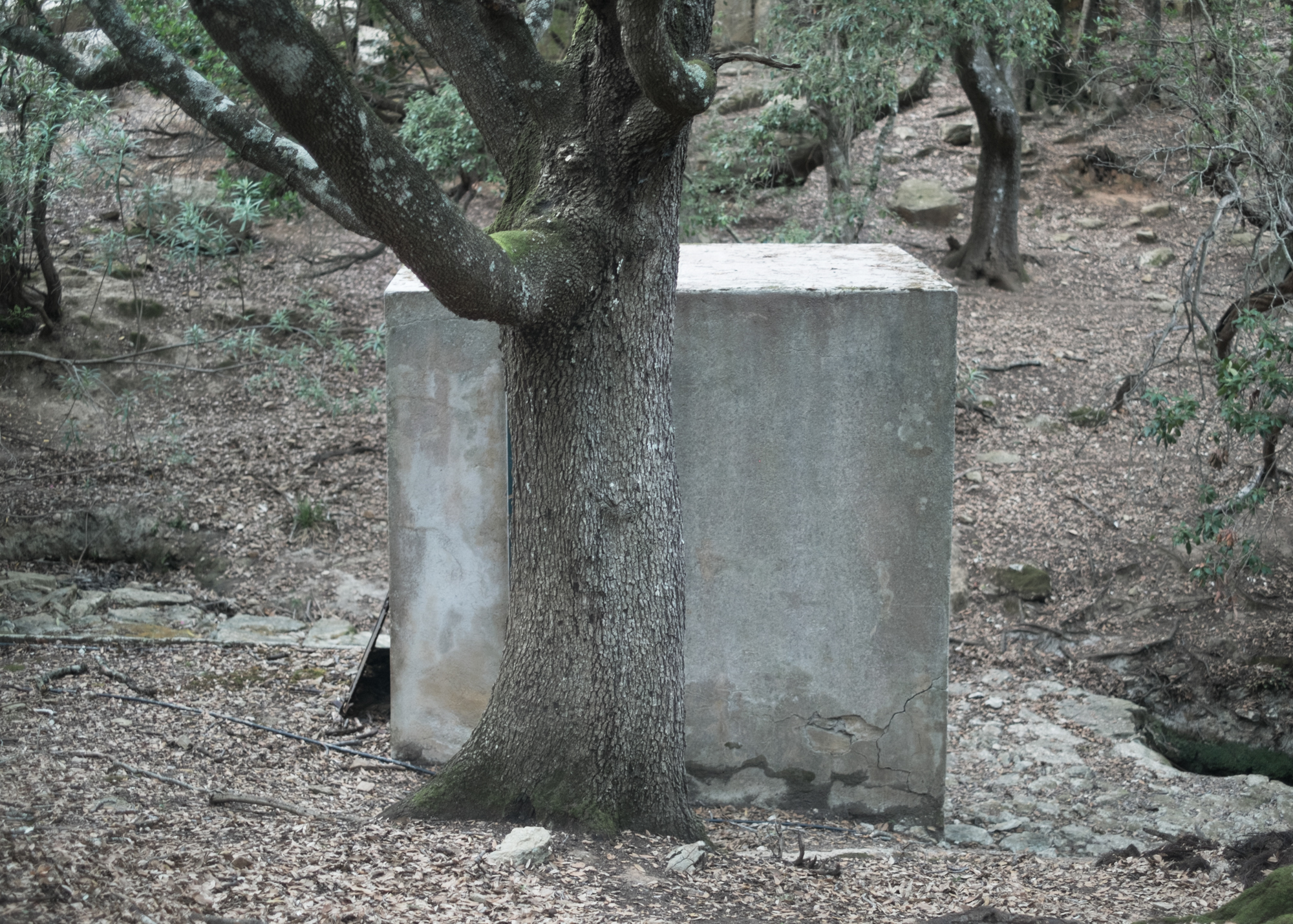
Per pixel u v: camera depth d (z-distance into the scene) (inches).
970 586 446.6
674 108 182.7
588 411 211.6
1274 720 393.1
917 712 279.9
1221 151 355.3
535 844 198.2
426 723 287.4
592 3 192.1
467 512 282.8
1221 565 367.9
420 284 285.7
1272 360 349.1
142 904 145.5
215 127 219.9
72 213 608.4
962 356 586.9
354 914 159.5
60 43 247.8
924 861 250.8
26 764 227.5
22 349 534.0
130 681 310.7
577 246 201.0
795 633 280.1
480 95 214.7
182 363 552.4
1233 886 227.6
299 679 332.2
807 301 271.0
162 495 471.2
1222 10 393.1
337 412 485.4
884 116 608.7
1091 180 754.8
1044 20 501.7
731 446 276.2
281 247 644.1
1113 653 417.1
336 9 534.9
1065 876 243.0
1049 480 501.0
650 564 217.6
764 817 278.5
